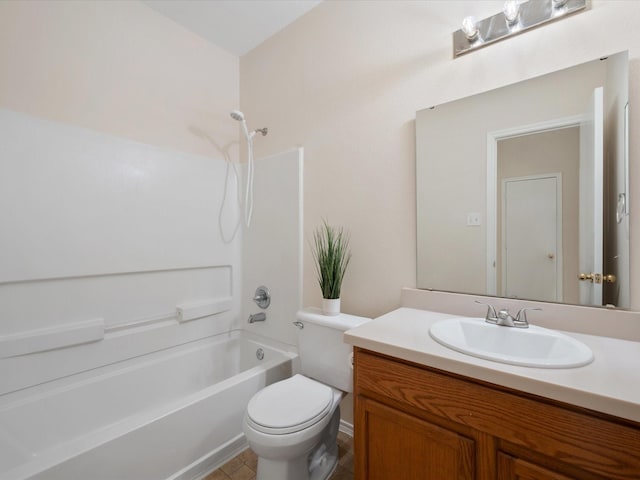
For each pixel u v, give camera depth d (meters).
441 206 1.38
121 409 1.62
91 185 1.57
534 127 1.17
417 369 0.90
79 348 1.51
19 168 1.35
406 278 1.48
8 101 1.35
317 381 1.51
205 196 2.08
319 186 1.83
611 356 0.83
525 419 0.73
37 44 1.44
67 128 1.50
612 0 1.03
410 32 1.48
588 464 0.65
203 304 2.03
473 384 0.80
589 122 1.07
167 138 1.92
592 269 1.06
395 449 0.95
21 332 1.36
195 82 2.08
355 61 1.67
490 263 1.27
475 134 1.29
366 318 1.56
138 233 1.74
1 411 1.26
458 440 0.82
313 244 1.86
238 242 2.28
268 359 1.97
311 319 1.56
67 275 1.48
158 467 1.23
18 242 1.34
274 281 2.05
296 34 1.96
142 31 1.82
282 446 1.08
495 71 1.25
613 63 1.02
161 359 1.81
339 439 1.62
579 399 0.65
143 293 1.77
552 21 1.13
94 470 1.06
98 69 1.64
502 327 1.07
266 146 2.15
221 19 1.96
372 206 1.60
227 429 1.49
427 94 1.42
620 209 1.02
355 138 1.67
